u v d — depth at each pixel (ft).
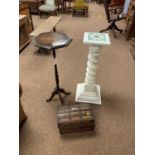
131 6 11.64
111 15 12.39
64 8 17.43
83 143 4.86
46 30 9.20
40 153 4.60
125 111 5.93
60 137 5.01
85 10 16.53
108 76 7.71
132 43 10.06
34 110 5.87
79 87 6.68
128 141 4.94
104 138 5.01
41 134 5.09
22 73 7.72
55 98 6.37
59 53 9.60
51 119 5.57
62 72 7.91
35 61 8.72
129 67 8.43
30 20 11.05
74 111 5.01
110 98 6.47
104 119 5.62
